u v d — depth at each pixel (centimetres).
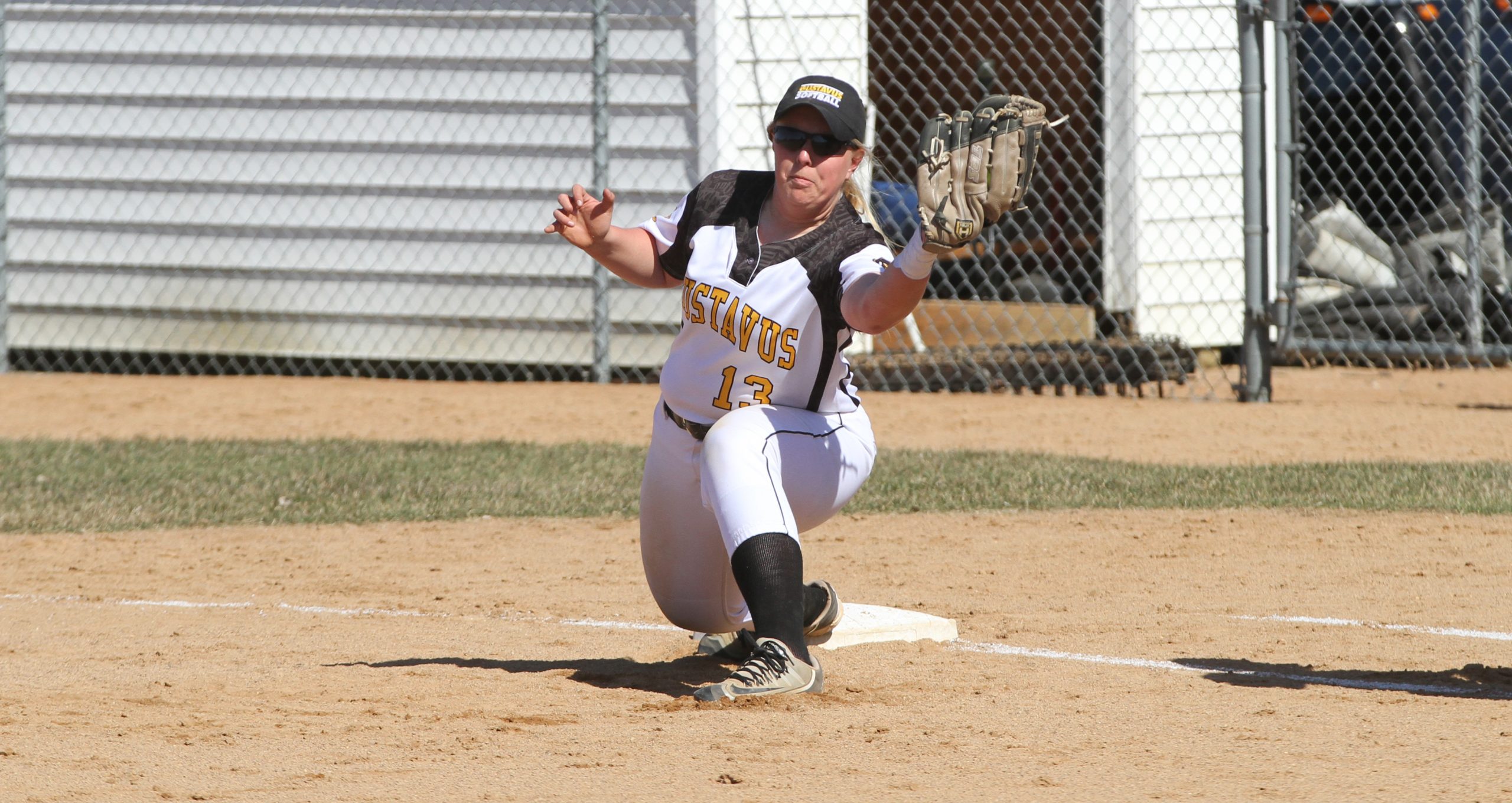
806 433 1366
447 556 2205
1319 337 4431
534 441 3250
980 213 1216
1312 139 4488
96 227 4316
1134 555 2138
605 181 4041
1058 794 1035
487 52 4084
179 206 4275
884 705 1321
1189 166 4228
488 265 4153
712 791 1046
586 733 1218
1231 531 2300
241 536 2366
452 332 4216
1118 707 1311
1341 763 1113
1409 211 4406
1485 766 1098
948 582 1972
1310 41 4456
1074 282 4700
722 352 1374
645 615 1800
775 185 1391
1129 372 3828
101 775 1089
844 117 1323
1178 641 1608
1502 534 2236
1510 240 4244
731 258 1366
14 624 1752
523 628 1725
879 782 1069
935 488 2661
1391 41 4388
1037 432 3300
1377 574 1978
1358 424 3359
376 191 4184
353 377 4281
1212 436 3228
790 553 1330
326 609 1842
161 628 1728
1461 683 1405
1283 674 1452
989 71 4381
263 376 4353
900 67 5141
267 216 4234
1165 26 4169
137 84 4244
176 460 2992
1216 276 4288
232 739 1195
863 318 1295
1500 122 4088
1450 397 3828
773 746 1172
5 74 4288
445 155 4144
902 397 3816
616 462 2970
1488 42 4294
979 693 1369
